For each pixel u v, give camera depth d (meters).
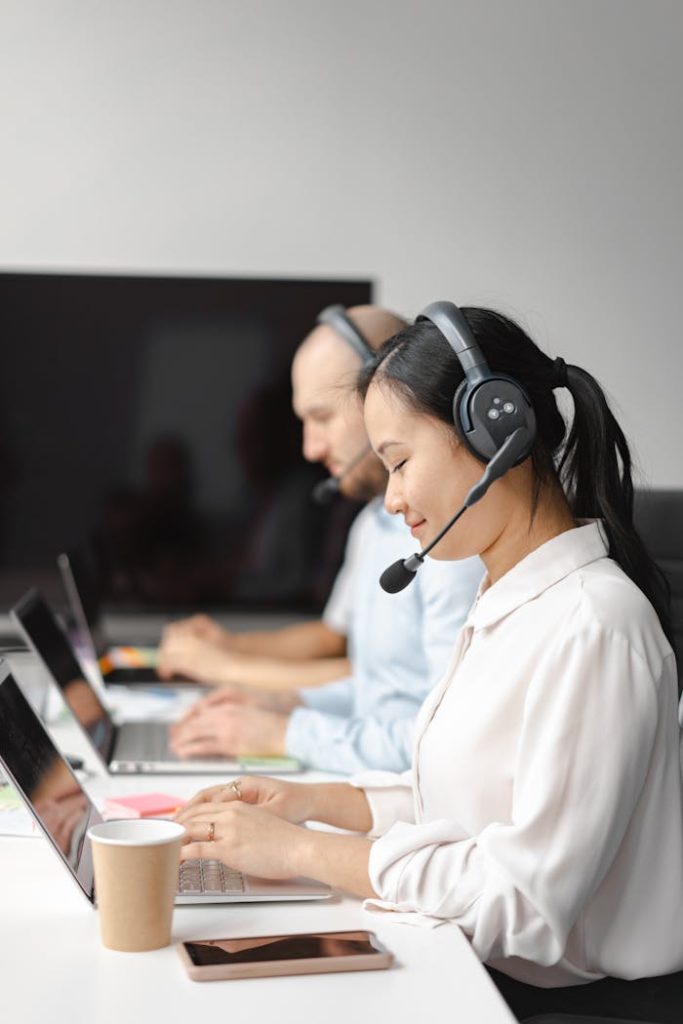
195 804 1.31
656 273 3.47
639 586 1.26
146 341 3.35
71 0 3.33
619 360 3.48
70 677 1.85
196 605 3.39
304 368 2.30
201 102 3.37
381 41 3.39
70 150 3.35
